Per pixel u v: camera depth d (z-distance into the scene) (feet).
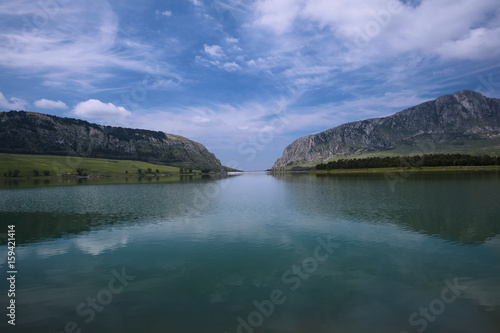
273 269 70.64
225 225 121.60
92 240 101.96
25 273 71.20
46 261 80.33
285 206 171.83
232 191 299.79
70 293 59.41
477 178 351.05
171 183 472.85
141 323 47.26
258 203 191.62
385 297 54.54
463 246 84.84
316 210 153.17
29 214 159.33
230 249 87.66
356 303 52.44
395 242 90.68
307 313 49.21
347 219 126.93
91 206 188.14
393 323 45.60
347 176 564.30
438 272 65.87
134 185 419.74
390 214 135.74
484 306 50.11
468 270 66.59
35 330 45.55
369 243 90.33
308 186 338.34
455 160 615.98
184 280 65.10
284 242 93.76
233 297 56.13
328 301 53.36
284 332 43.75
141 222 132.36
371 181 378.73
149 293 58.65
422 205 160.25
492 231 101.04
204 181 545.44
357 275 65.46
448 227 108.06
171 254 84.28
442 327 44.14
